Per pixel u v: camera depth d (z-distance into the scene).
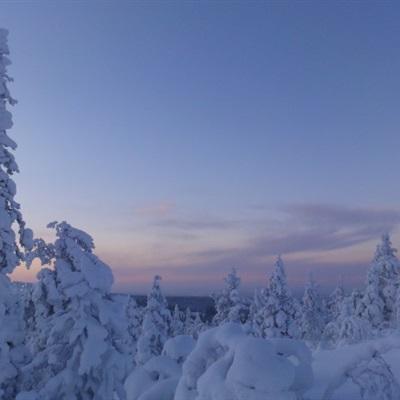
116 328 22.34
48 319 21.91
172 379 7.76
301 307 65.88
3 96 23.11
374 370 7.23
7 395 21.36
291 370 5.70
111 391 21.59
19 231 22.55
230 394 5.64
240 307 51.81
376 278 47.22
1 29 23.42
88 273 21.92
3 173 22.31
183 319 68.12
